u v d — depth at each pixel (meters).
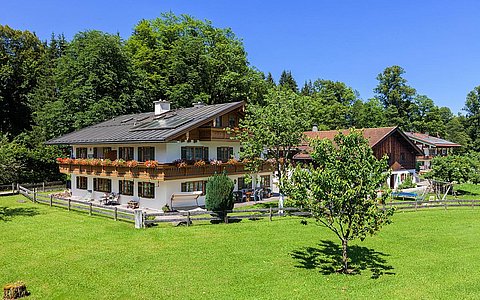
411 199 36.53
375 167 14.08
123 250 17.03
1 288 12.98
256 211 25.97
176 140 27.58
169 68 48.72
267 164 34.28
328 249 17.48
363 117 72.31
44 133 45.09
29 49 60.28
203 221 23.03
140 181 30.03
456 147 76.00
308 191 14.54
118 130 32.53
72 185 37.28
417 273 14.27
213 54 52.38
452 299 11.84
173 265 15.04
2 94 48.59
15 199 33.50
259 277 13.77
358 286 12.91
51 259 15.88
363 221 14.15
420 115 80.81
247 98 50.25
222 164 30.66
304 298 11.87
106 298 12.08
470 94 91.19
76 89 40.78
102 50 42.06
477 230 21.59
